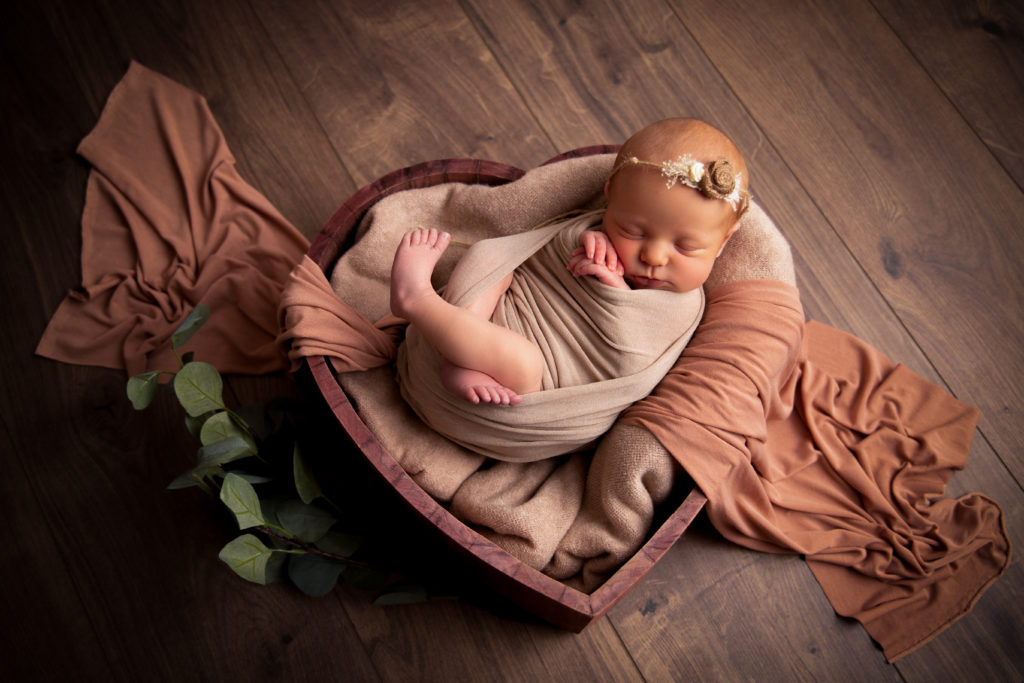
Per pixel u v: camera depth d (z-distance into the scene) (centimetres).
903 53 169
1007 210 159
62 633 125
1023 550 136
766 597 131
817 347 145
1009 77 168
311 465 131
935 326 151
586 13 167
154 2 162
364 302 127
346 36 163
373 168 155
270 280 144
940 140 163
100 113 155
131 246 147
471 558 103
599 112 162
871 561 131
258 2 163
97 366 139
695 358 113
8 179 150
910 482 135
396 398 121
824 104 165
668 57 166
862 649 129
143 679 123
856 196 159
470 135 159
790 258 119
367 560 127
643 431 107
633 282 111
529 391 107
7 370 138
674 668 127
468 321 103
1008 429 144
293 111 158
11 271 144
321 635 127
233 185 149
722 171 96
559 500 115
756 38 168
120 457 134
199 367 105
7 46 157
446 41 164
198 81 158
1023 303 153
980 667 128
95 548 129
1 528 130
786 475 133
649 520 110
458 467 117
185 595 128
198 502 133
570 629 121
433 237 110
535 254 116
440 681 125
